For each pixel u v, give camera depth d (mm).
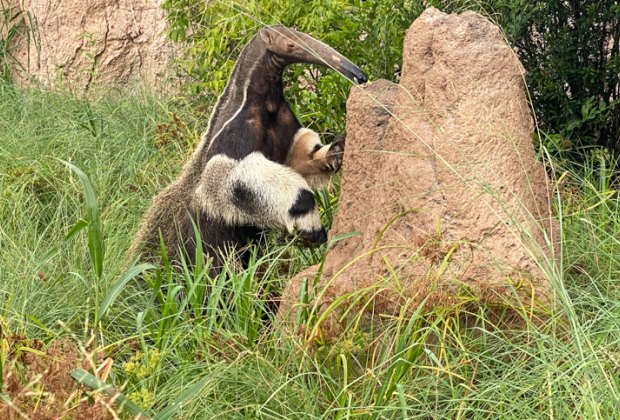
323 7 10000
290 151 8172
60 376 5273
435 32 6402
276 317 6836
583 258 6949
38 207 9430
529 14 9781
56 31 15219
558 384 5254
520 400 5414
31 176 9844
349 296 5969
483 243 6062
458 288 5988
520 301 5703
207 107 11781
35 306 7113
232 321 6691
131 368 6090
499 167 6176
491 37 6438
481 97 6266
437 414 5434
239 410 5832
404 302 6102
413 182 6320
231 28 10633
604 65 10195
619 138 10305
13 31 15844
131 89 14258
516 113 6332
